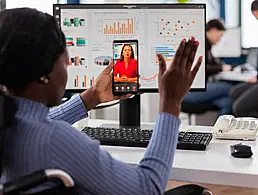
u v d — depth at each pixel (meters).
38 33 0.96
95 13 1.81
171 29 1.81
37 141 0.93
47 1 2.89
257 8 4.33
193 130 1.83
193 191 1.28
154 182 1.01
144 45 1.81
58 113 1.55
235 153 1.43
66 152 0.93
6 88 1.00
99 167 0.96
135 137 1.61
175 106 1.09
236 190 2.94
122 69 1.65
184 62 1.08
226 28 4.78
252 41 4.80
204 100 4.09
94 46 1.83
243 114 3.69
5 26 0.96
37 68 0.96
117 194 0.98
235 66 4.66
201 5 1.80
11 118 0.96
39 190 0.92
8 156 0.96
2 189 0.80
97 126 1.89
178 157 1.44
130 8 1.80
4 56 0.95
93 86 1.61
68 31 1.82
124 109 1.87
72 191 0.92
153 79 1.82
